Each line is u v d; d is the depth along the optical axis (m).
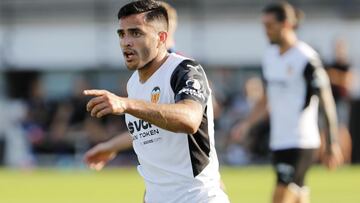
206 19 68.69
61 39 70.19
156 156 15.98
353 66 61.44
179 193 15.92
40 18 70.88
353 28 65.56
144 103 13.94
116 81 69.00
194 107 14.45
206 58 67.75
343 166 55.06
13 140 61.09
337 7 66.62
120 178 49.72
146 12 15.50
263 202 36.00
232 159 56.94
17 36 70.56
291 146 26.28
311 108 26.47
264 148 56.12
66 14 70.94
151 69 15.84
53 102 61.59
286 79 26.50
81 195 40.34
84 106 59.34
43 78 70.19
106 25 69.94
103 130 58.50
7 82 69.50
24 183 47.28
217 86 61.94
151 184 16.36
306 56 26.31
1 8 70.75
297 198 26.44
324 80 26.08
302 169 26.44
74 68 69.69
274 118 26.92
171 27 21.98
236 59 67.62
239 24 68.06
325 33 65.56
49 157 59.50
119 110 13.53
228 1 68.88
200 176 15.80
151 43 15.54
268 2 68.44
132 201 37.44
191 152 15.70
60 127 59.34
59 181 48.31
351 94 55.38
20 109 63.44
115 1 70.44
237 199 37.19
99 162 20.00
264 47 67.31
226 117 58.09
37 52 70.12
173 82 15.45
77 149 58.94
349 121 56.06
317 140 26.70
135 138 16.33
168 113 14.00
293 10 26.70
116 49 69.44
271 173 50.78
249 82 55.75
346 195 38.75
